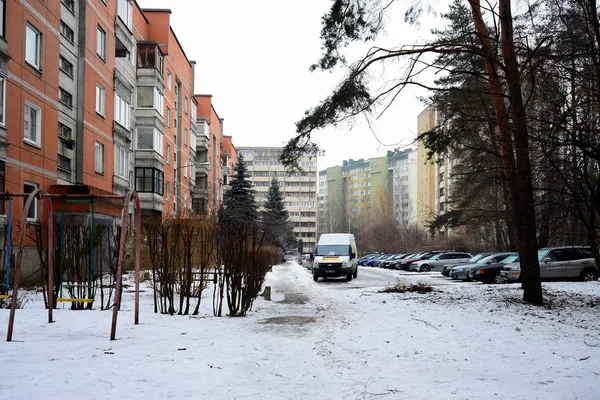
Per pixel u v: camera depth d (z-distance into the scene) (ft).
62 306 41.22
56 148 74.23
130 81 109.50
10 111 62.64
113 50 96.17
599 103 38.63
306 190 426.10
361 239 303.07
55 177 73.87
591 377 19.63
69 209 71.67
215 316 36.94
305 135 45.44
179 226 39.60
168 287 38.58
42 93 70.28
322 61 45.34
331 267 93.66
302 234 422.00
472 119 44.50
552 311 41.24
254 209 218.18
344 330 30.81
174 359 20.74
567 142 37.55
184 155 167.32
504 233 111.55
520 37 43.50
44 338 25.45
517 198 46.50
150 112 119.65
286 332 29.71
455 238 177.88
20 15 64.80
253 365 20.45
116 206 88.17
